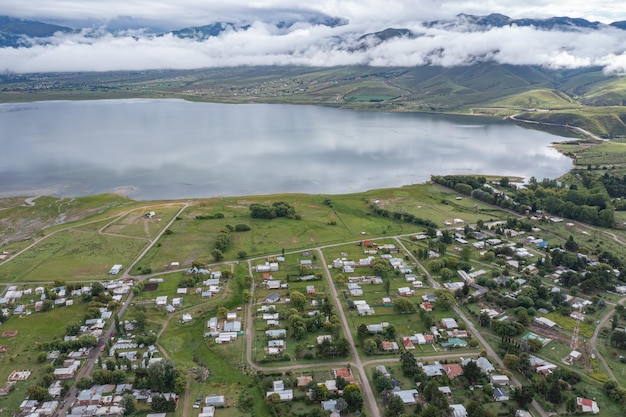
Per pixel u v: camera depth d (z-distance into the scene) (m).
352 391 131.50
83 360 151.12
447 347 158.38
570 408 128.25
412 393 134.62
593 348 158.12
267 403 129.62
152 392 135.75
